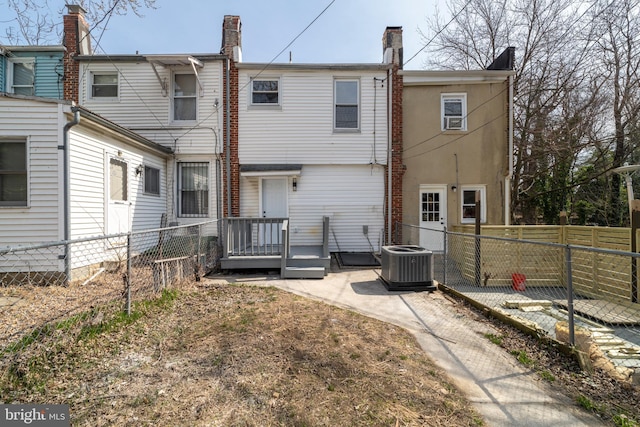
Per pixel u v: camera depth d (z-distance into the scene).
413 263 5.96
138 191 7.85
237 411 2.29
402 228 9.69
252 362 3.02
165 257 6.43
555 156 13.67
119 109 9.17
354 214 9.59
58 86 9.39
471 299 5.09
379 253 9.51
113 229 6.85
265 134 9.43
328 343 3.49
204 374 2.80
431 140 9.88
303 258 7.21
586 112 13.15
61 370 2.79
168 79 9.19
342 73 9.54
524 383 2.78
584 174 14.88
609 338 4.38
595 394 2.63
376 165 9.59
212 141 9.28
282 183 9.54
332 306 4.91
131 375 2.77
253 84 9.48
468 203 10.02
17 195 5.63
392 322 4.29
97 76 9.27
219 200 9.27
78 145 5.92
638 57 12.38
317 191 9.55
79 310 3.89
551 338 3.49
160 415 2.23
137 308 4.20
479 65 14.45
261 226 9.40
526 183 15.55
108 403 2.35
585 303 6.13
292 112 9.45
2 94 5.46
